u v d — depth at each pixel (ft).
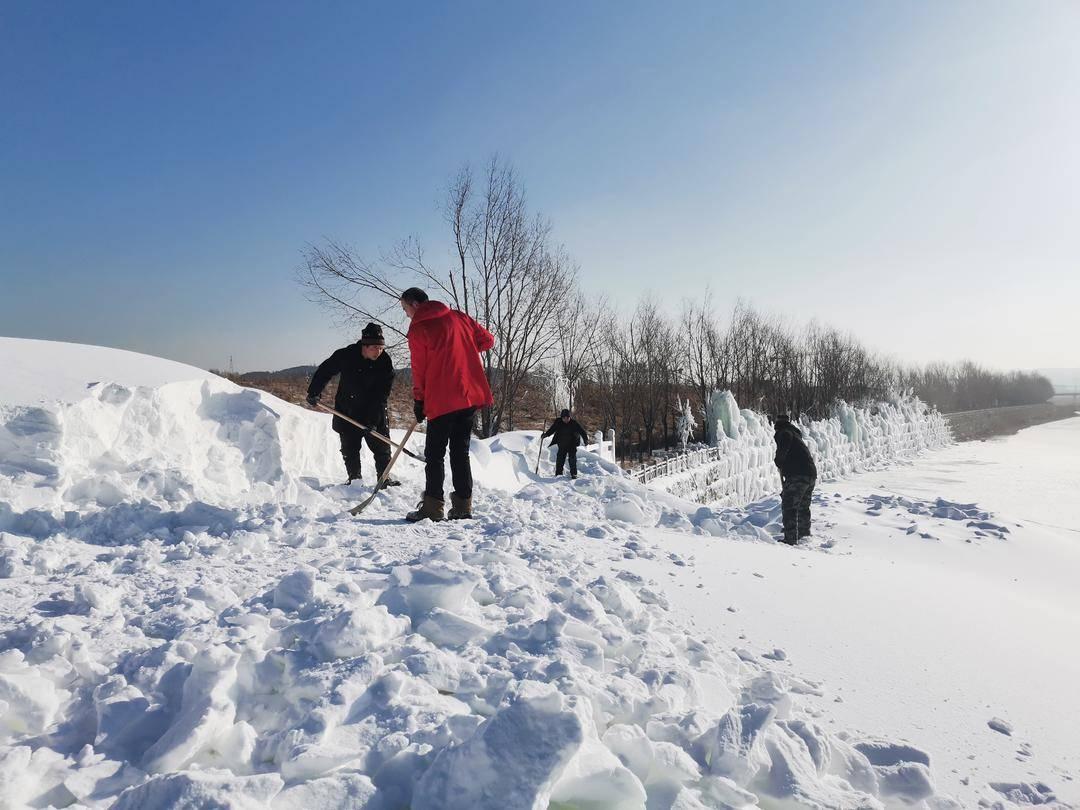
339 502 19.60
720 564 15.46
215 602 9.62
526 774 5.29
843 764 6.95
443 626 8.70
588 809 5.72
